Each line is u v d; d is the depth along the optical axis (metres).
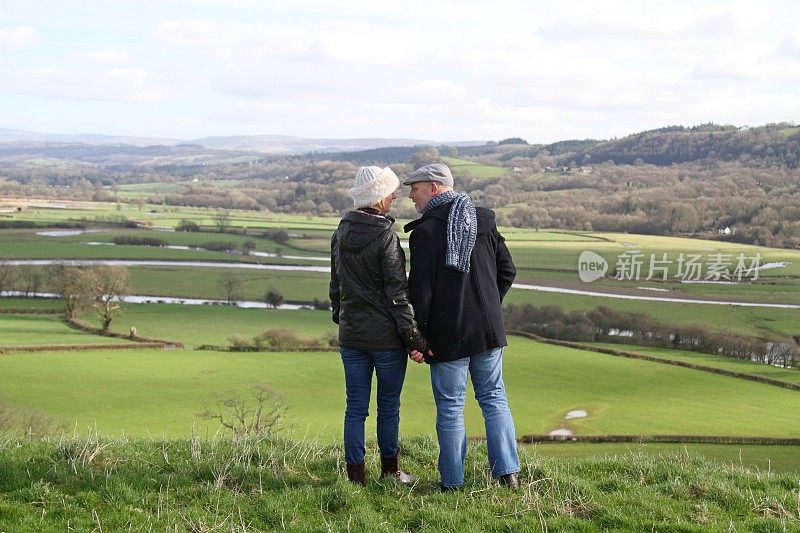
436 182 6.70
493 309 6.57
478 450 7.90
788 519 5.86
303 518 5.82
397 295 6.39
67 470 6.47
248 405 44.44
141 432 37.97
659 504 6.19
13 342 64.50
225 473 6.60
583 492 6.41
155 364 58.22
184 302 89.19
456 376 6.56
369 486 6.59
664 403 48.28
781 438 38.34
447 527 5.66
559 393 51.09
